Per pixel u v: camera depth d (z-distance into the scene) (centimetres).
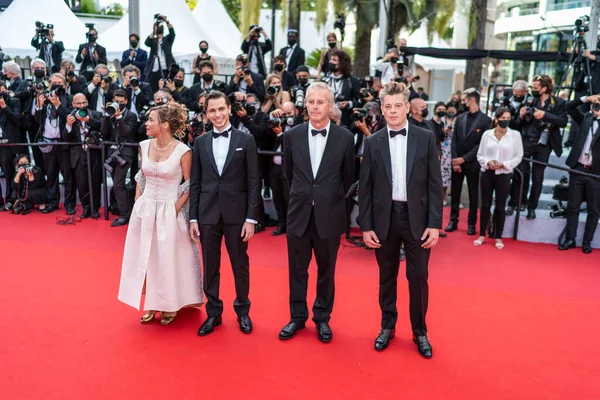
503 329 405
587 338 393
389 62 751
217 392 311
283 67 745
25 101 767
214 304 389
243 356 354
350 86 680
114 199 743
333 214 363
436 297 469
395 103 335
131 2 952
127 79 723
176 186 387
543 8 1220
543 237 662
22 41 1191
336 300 454
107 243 607
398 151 345
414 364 348
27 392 307
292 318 387
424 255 349
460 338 388
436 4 1250
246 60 706
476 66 1354
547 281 520
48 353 353
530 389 322
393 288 367
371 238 354
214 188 373
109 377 325
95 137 691
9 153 746
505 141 612
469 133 677
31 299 440
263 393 311
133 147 691
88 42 931
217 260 387
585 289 499
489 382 329
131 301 390
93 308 425
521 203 688
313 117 355
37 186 743
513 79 1376
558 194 705
